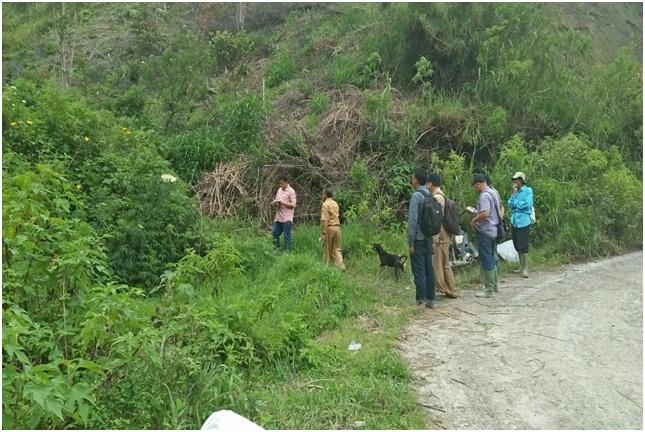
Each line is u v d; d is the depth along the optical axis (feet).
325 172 43.68
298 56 64.95
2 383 12.31
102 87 59.93
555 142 45.55
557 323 24.03
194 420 14.56
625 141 54.08
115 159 35.22
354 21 66.28
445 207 28.71
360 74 53.72
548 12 56.03
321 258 36.22
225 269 24.77
